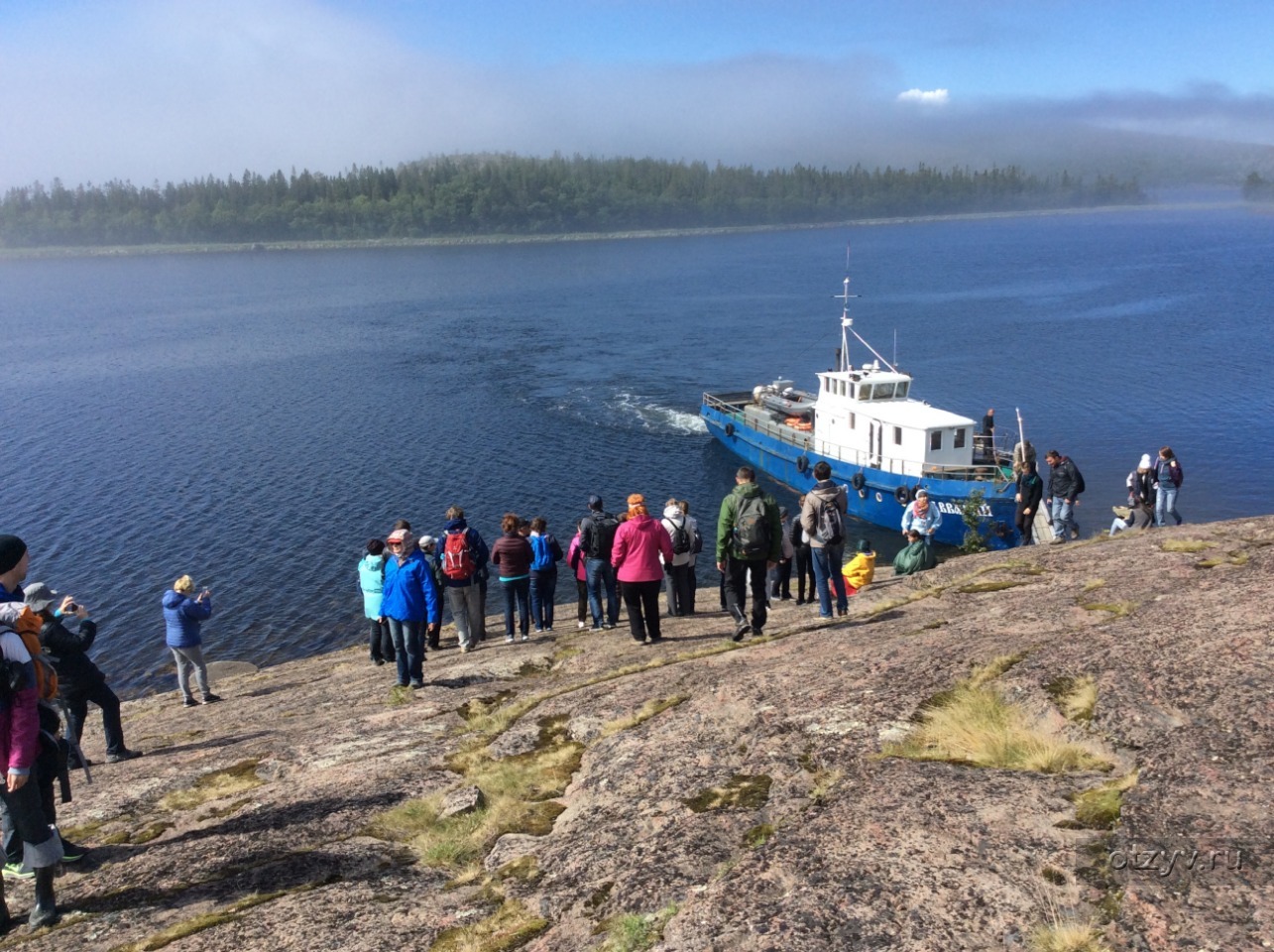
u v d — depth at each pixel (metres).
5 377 92.25
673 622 15.06
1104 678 6.38
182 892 6.52
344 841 7.07
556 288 167.00
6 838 6.79
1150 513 20.73
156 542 41.84
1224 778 4.91
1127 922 4.03
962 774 5.70
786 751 6.66
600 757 7.67
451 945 5.29
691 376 79.25
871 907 4.45
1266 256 178.00
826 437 42.62
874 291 144.12
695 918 4.67
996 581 11.61
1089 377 71.19
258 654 30.56
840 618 11.67
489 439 59.38
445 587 15.91
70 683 10.30
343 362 93.31
